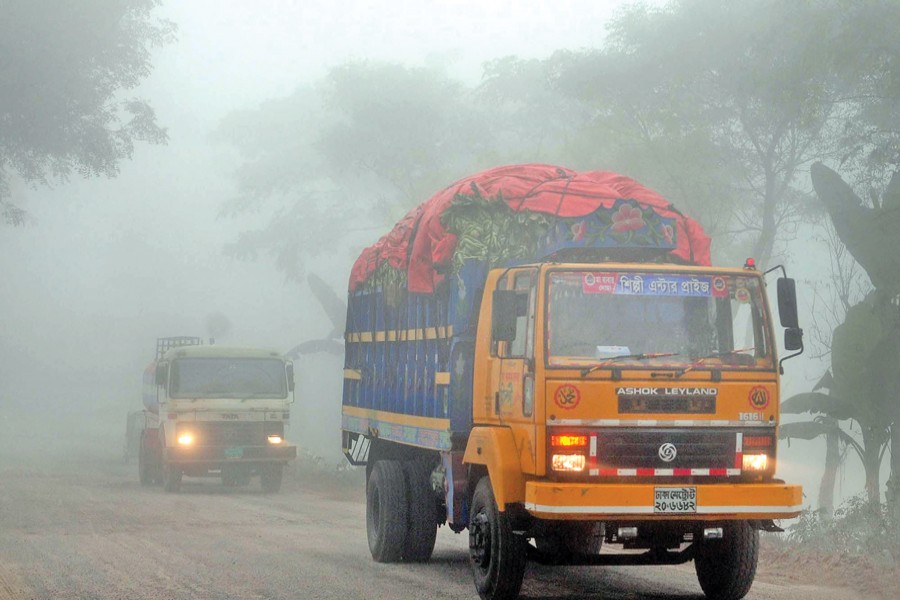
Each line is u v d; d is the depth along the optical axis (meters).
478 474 9.73
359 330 14.38
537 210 9.73
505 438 8.87
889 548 12.69
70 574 11.01
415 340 11.52
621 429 8.43
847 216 16.52
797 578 10.95
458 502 10.06
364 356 13.97
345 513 18.33
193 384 23.22
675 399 8.52
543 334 8.55
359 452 14.45
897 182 16.70
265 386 23.67
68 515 17.34
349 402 14.73
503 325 8.72
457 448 10.12
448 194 10.64
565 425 8.38
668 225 9.87
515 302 8.77
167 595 9.76
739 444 8.59
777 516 8.44
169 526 15.88
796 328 8.79
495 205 10.05
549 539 8.97
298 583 10.44
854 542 13.59
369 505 12.53
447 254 10.29
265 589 10.09
